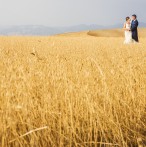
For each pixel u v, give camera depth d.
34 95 3.06
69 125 3.04
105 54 7.64
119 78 4.06
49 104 3.00
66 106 3.05
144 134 3.35
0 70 3.85
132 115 3.56
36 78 3.47
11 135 2.67
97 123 3.08
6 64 4.35
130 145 3.12
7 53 7.05
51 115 2.95
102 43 14.98
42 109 2.89
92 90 3.50
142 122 3.41
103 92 3.48
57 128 2.96
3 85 2.96
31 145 2.70
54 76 3.46
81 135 3.09
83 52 8.48
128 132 3.28
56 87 3.28
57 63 4.30
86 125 3.19
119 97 3.63
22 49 9.91
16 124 2.72
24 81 3.16
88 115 3.15
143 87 3.98
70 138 2.84
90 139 2.96
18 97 2.90
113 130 3.06
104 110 3.20
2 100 2.80
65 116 3.00
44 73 3.63
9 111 2.67
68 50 9.41
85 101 3.17
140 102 3.72
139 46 11.74
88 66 4.65
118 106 3.52
